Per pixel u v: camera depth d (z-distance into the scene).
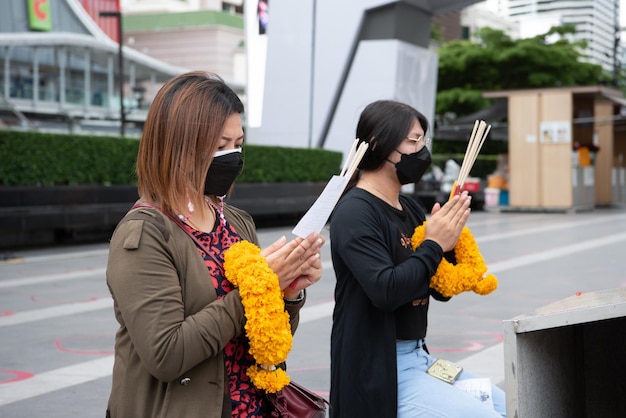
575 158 24.38
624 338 2.75
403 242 2.91
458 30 70.44
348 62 22.89
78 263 12.59
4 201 13.87
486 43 35.31
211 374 2.11
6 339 6.99
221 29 79.88
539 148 24.17
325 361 6.02
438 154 37.53
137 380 2.10
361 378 2.76
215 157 2.17
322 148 23.20
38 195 14.36
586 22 43.66
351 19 22.70
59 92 53.84
